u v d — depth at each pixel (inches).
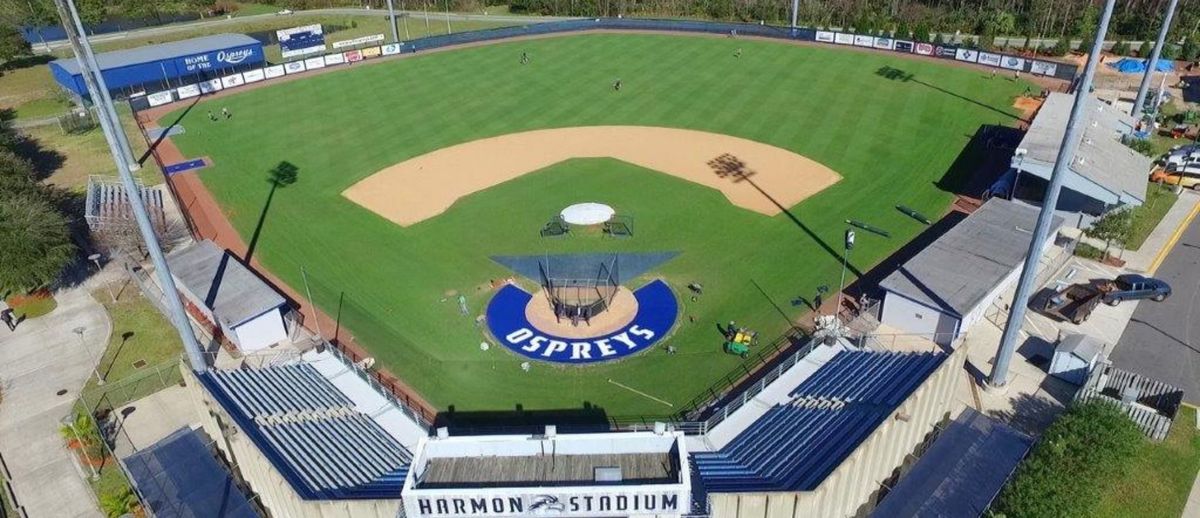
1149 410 1435.8
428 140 3043.8
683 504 1039.6
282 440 1305.4
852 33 4158.5
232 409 1387.8
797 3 4284.0
